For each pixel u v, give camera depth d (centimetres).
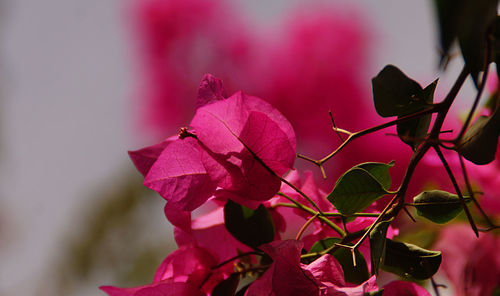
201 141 55
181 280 57
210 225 58
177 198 56
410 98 53
